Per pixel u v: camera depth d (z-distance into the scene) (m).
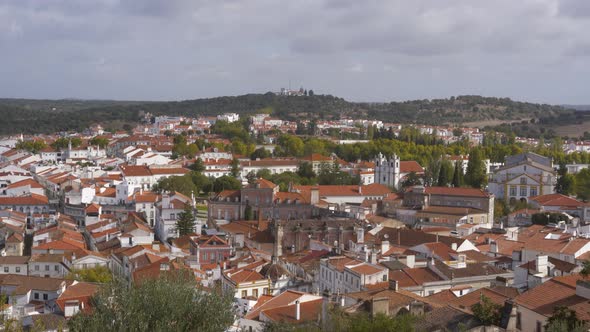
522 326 94.12
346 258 167.00
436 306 108.50
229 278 166.38
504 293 114.62
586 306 91.69
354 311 105.44
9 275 174.88
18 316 132.00
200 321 92.75
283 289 169.00
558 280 103.19
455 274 146.88
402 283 141.62
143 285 94.50
